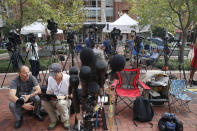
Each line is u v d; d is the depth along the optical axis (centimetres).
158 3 888
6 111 387
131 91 381
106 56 726
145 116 327
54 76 309
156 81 389
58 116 338
